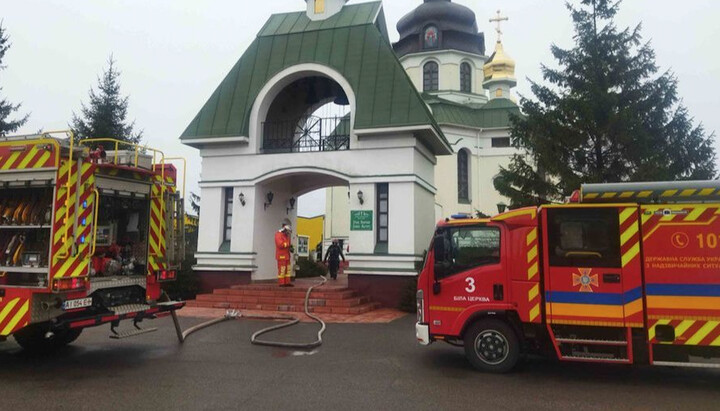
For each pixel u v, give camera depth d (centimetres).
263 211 1641
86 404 584
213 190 1633
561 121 1548
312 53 1625
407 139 1482
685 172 1520
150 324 1170
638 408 587
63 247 725
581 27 1638
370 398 616
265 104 1638
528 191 1612
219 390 645
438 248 774
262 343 947
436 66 3600
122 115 2808
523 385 684
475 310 755
